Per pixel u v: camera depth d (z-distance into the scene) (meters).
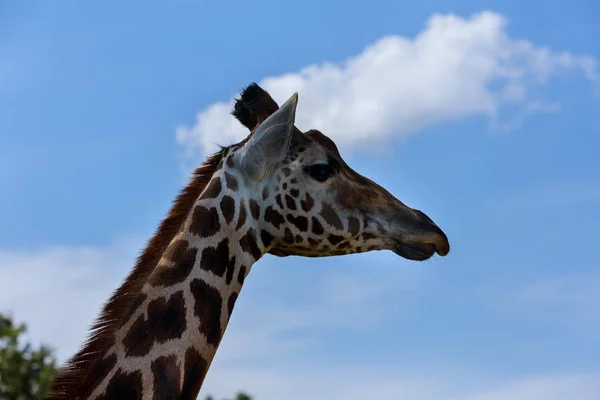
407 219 8.63
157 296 7.48
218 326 7.68
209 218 7.93
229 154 8.27
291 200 8.27
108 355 7.19
